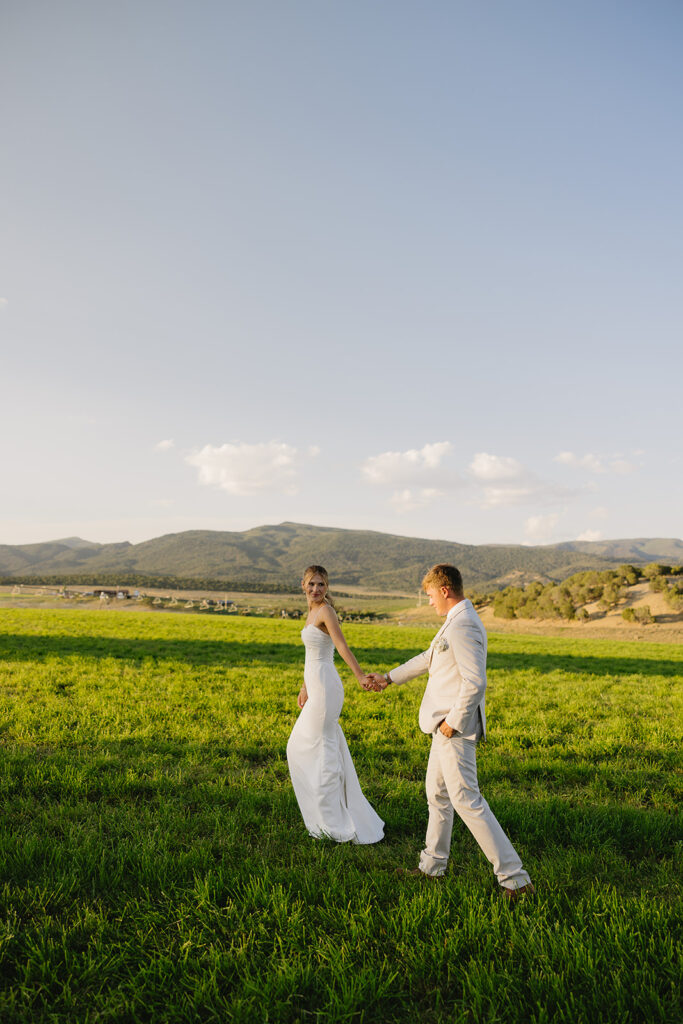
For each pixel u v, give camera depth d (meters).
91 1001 2.94
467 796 3.93
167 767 6.84
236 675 13.92
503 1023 2.81
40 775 6.12
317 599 5.57
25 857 4.20
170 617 41.97
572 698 12.54
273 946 3.32
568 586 117.38
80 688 11.67
